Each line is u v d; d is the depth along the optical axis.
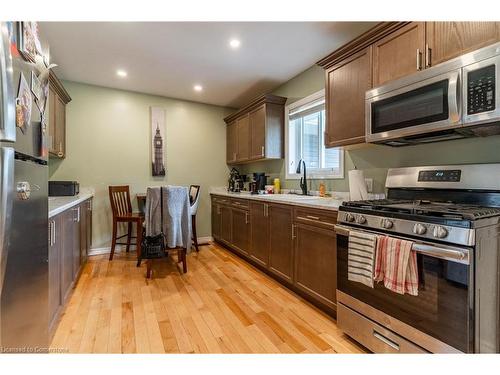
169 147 4.14
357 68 2.08
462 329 1.15
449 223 1.19
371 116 1.88
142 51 2.68
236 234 3.55
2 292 0.83
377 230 1.50
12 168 0.79
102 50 2.65
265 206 2.83
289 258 2.45
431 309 1.25
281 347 1.64
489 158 1.62
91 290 2.47
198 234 4.39
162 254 2.80
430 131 1.53
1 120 0.75
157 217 2.83
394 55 1.80
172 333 1.79
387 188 2.07
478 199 1.55
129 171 3.88
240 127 4.12
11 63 0.81
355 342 1.69
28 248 1.03
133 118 3.89
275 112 3.54
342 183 2.70
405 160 2.09
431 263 1.25
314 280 2.12
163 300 2.27
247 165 4.58
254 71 3.18
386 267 1.39
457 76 1.40
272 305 2.19
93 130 3.65
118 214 3.54
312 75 3.07
